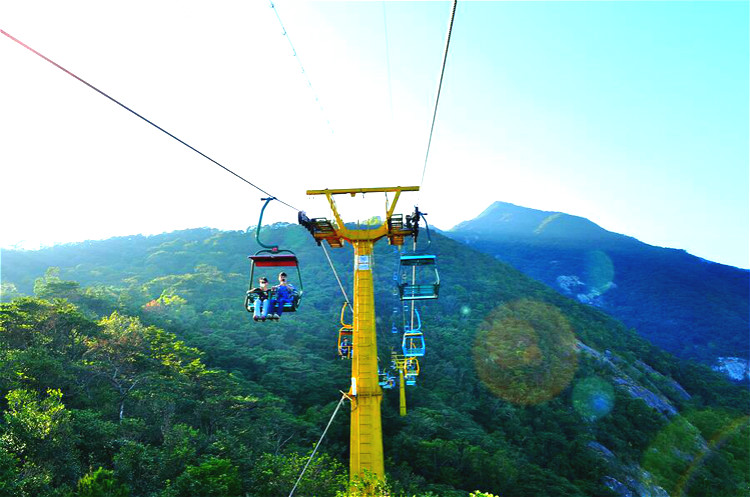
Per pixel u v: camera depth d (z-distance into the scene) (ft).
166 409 139.33
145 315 295.89
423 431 224.53
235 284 503.20
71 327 168.66
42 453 94.63
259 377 256.52
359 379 62.39
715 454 373.40
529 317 550.36
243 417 164.35
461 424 259.39
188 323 334.65
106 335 173.37
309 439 180.75
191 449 114.42
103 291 371.15
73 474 95.61
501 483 205.67
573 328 561.84
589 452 297.12
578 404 375.04
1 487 77.92
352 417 61.77
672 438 371.35
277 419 173.68
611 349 550.77
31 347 140.87
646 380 484.74
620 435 355.15
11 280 586.45
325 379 256.52
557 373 409.49
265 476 110.73
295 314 416.46
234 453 123.54
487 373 376.68
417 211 58.90
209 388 169.89
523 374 383.65
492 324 505.25
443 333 438.40
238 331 333.83
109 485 84.23
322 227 63.41
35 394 113.60
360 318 64.64
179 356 191.01
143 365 172.76
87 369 145.18
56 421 99.71
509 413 314.76
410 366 89.15
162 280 500.74
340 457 181.47
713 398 536.83
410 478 183.42
